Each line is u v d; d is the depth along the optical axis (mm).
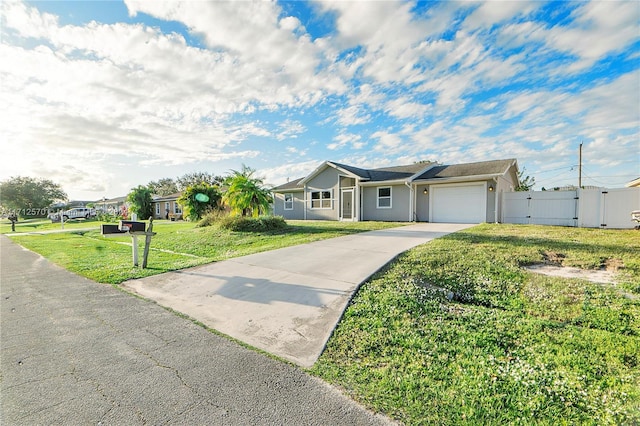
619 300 3990
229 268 6078
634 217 10516
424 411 1979
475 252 6473
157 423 1852
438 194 15156
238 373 2461
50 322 3543
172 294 4664
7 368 2508
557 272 5395
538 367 2559
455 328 3318
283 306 4039
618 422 1871
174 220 29484
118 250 9469
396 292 4320
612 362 2664
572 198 12531
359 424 1852
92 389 2217
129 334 3225
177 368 2533
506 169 13781
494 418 1914
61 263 7109
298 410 1989
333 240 9086
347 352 2828
